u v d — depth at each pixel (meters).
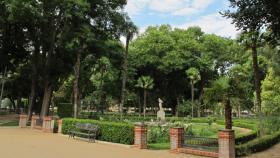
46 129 25.50
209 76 64.88
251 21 9.29
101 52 35.03
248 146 16.78
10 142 17.92
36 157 13.08
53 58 35.50
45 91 34.84
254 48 25.31
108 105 69.75
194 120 46.31
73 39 31.11
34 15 29.42
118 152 15.50
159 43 59.00
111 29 33.72
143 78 58.50
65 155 13.98
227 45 64.62
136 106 73.88
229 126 20.14
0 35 33.88
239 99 20.34
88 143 18.89
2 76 49.72
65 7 29.89
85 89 55.31
